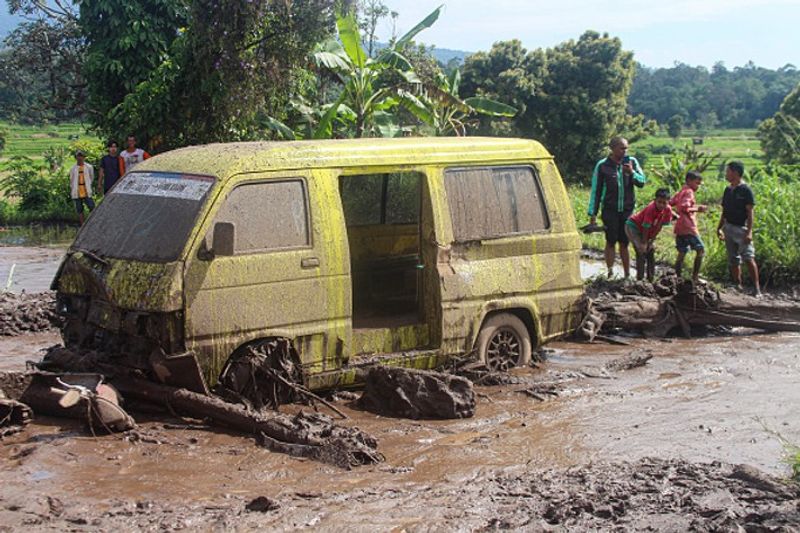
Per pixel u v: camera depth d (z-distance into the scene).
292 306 7.16
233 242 6.60
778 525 4.70
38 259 17.12
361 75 20.84
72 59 28.27
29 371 6.86
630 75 45.91
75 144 29.42
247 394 7.02
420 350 8.12
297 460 6.11
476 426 7.11
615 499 5.26
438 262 8.09
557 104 44.12
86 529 4.66
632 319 10.80
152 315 6.63
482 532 4.76
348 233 9.01
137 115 21.52
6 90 30.48
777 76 148.75
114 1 22.80
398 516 4.99
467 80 45.66
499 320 8.66
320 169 7.43
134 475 5.67
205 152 7.52
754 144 91.88
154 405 7.02
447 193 8.20
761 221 14.92
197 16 20.22
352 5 20.67
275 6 20.16
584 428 7.08
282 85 20.91
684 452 6.47
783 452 6.44
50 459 5.86
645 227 12.84
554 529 4.78
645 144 90.44
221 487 5.52
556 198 9.03
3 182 28.23
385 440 6.70
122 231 7.19
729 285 14.15
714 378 8.80
